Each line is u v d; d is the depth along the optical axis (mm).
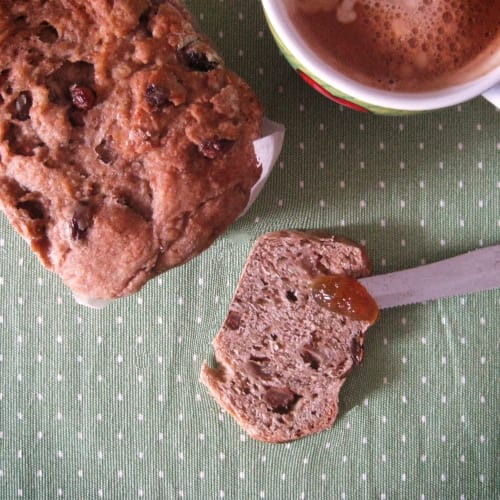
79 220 385
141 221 389
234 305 447
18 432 460
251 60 441
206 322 456
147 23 388
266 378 450
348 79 356
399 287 441
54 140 384
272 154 406
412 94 356
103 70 383
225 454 460
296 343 447
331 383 448
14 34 383
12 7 382
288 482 460
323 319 445
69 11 384
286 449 460
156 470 460
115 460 460
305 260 445
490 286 444
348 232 451
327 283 438
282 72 443
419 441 458
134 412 459
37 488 460
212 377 450
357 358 442
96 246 388
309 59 355
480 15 354
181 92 384
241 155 395
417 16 355
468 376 457
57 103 384
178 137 385
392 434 458
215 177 391
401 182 451
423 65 356
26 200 388
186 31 389
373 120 448
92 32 385
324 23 355
